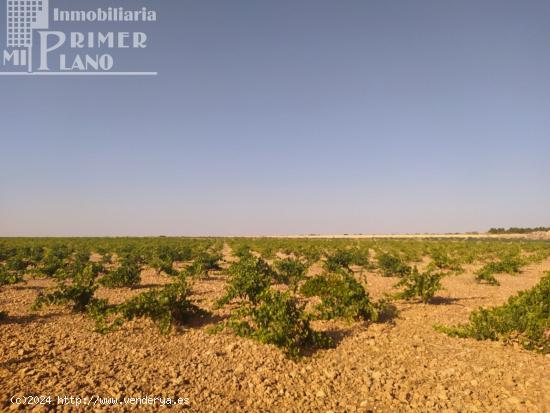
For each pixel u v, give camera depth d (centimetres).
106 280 1405
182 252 2559
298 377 621
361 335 836
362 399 553
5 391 540
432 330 880
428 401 543
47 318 967
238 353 721
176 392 557
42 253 2908
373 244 4841
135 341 792
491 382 601
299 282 1537
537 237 7475
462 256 2702
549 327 765
